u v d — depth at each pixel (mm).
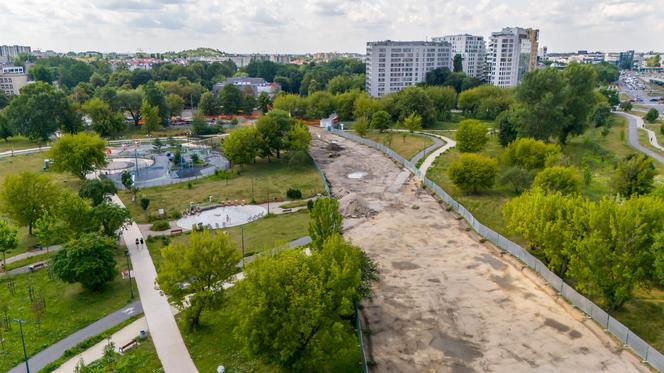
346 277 35625
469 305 45406
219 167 106250
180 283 40375
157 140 129000
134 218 70562
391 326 41938
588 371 35781
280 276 33906
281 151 118438
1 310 44312
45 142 131000
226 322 41844
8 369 36031
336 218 47281
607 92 188625
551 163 80188
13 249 58969
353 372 35594
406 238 62938
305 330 31891
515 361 37062
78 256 46188
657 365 35781
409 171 98625
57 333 40594
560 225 46812
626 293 41438
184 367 35781
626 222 41406
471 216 66875
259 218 71125
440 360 37281
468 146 102562
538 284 49219
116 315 43406
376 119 136875
